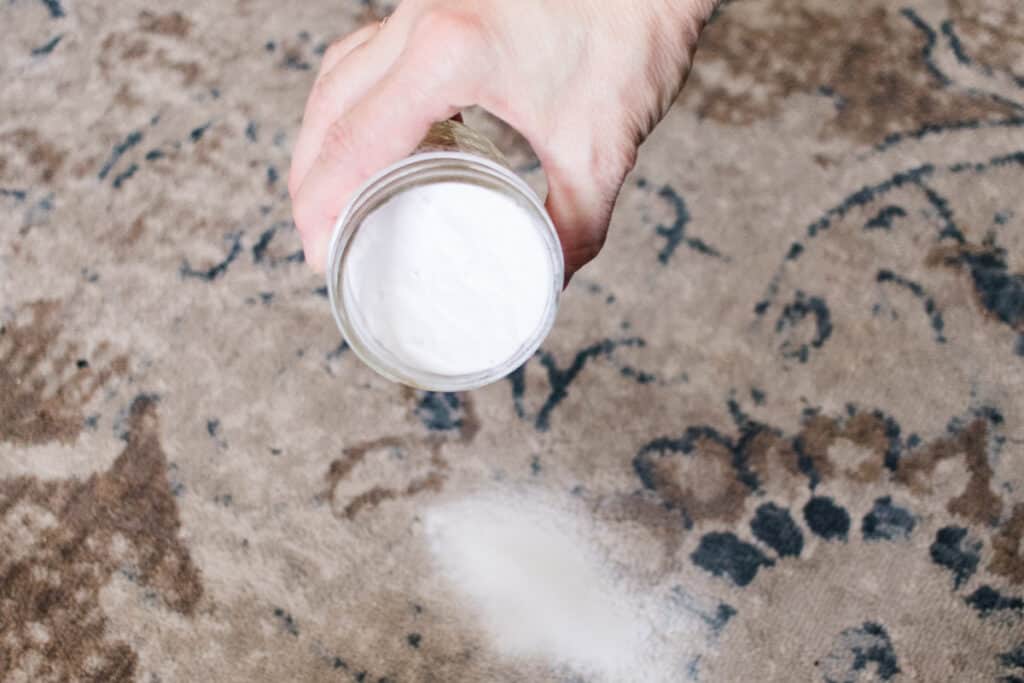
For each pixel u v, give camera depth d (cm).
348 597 74
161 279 81
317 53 91
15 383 79
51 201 84
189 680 72
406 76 56
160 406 78
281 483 76
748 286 81
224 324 80
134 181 84
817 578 74
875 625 73
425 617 74
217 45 91
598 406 78
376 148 56
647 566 75
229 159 85
